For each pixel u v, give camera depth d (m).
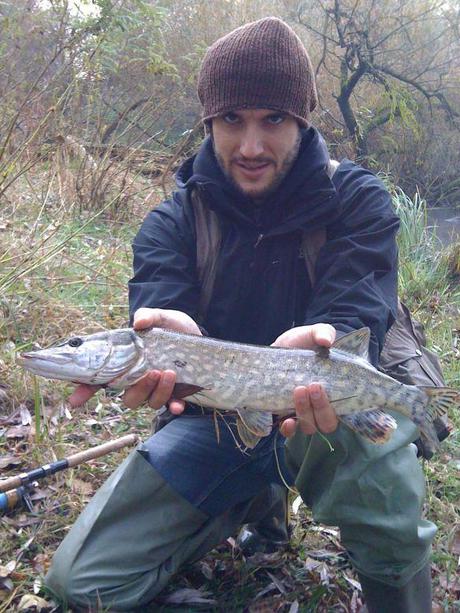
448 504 1.29
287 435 0.91
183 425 1.04
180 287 1.07
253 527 1.16
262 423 0.92
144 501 0.98
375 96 5.38
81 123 3.12
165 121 4.11
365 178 1.07
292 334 0.94
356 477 0.87
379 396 0.90
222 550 1.14
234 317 1.08
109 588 0.95
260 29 1.00
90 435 1.41
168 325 0.96
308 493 0.95
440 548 1.17
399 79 5.39
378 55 5.39
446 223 4.68
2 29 2.70
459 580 1.10
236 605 1.02
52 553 1.08
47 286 1.90
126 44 3.28
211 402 0.93
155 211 1.14
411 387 0.91
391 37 5.38
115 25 2.96
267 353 0.92
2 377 1.50
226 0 5.04
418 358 1.08
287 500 1.14
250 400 0.92
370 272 1.01
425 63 5.54
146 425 1.47
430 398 0.91
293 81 1.00
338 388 0.89
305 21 5.43
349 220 1.04
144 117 3.33
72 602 0.95
